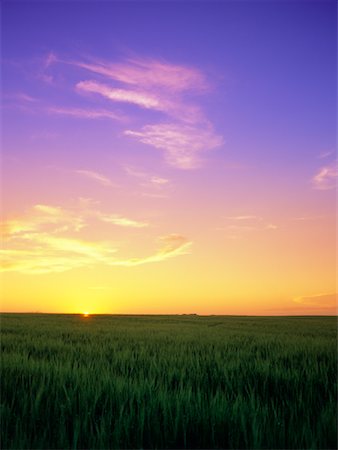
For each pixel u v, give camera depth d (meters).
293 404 7.10
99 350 13.40
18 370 9.18
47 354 12.52
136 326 28.53
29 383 8.01
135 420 6.20
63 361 10.82
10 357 10.95
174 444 5.65
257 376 9.14
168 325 30.70
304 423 5.91
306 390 7.94
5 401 6.87
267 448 5.42
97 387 7.55
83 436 5.77
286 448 5.45
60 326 27.14
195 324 33.06
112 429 6.01
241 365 10.10
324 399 7.55
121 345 15.12
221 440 5.77
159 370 9.31
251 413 6.22
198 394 6.86
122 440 5.66
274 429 5.81
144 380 8.27
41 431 5.90
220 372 9.39
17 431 5.65
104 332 21.91
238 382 8.34
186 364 10.25
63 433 5.60
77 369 9.14
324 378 8.87
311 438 5.54
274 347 14.59
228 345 15.21
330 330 25.22
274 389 8.23
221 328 26.88
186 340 17.05
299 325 32.28
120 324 31.41
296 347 14.28
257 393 7.56
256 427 5.68
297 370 9.53
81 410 6.62
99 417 6.32
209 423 6.09
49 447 5.43
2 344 14.92
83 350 13.52
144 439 5.78
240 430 5.86
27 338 17.38
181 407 6.47
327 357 11.99
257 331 23.69
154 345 14.91
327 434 5.78
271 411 6.74
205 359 11.29
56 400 6.84
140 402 6.72
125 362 10.80
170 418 6.18
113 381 7.89
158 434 5.80
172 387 8.35
